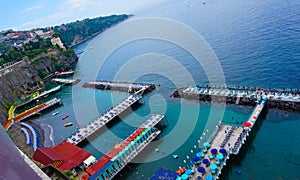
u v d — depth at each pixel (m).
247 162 53.84
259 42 124.38
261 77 90.38
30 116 107.25
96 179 53.72
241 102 75.88
